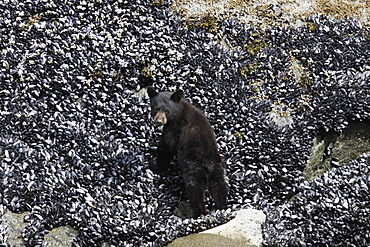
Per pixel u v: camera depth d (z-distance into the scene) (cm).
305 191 2766
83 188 2791
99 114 3172
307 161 3097
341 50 3472
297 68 3447
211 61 3422
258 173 2955
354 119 3145
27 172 2842
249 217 2492
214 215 2539
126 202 2697
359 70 3381
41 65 3303
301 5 3803
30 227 2566
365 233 2422
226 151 3011
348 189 2642
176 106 2766
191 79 3338
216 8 3762
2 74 3266
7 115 3094
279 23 3678
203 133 2733
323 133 3183
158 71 3384
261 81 3378
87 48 3444
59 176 2827
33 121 3086
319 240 2422
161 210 2702
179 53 3419
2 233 2522
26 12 3616
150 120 3141
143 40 3512
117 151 2950
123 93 3294
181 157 2714
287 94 3303
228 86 3322
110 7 3644
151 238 2539
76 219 2623
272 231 2384
